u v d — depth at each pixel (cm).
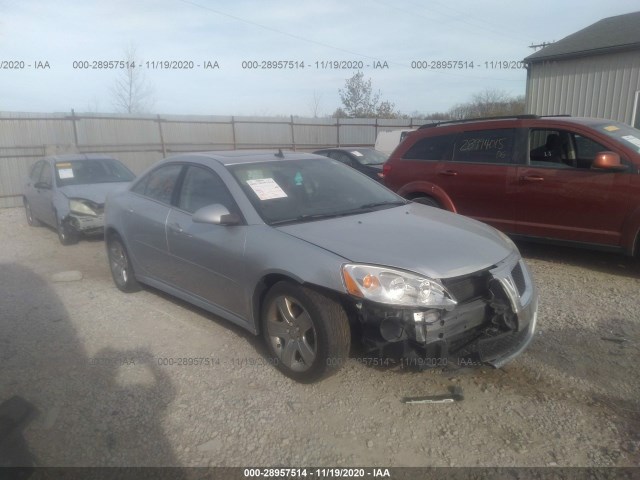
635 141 564
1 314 507
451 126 693
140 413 327
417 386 347
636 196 530
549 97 1508
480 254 340
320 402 332
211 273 412
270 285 371
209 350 410
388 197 468
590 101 1430
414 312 301
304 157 488
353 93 3469
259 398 339
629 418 305
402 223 386
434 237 356
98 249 796
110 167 943
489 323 333
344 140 2444
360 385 351
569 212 579
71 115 1566
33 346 429
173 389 353
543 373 358
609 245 558
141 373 377
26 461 283
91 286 594
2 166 1419
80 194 812
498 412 316
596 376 352
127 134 1723
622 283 539
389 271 309
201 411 326
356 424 309
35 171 991
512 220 630
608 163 530
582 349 391
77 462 283
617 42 1352
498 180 632
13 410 330
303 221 386
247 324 390
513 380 351
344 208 423
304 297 331
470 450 284
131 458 285
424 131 722
